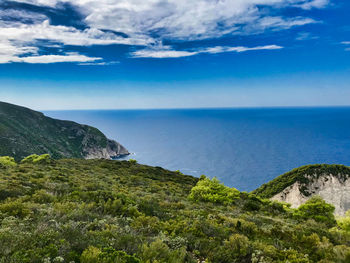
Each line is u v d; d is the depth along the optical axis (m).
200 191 17.56
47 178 16.11
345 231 10.46
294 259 6.16
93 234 5.78
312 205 14.95
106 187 16.19
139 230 7.12
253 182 123.50
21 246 4.49
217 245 6.61
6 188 10.53
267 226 10.55
